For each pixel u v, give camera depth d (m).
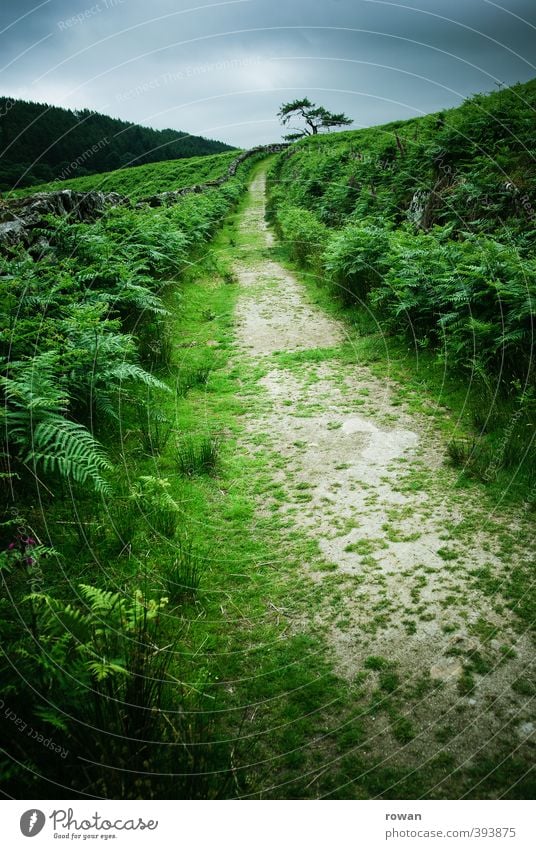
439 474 3.98
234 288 10.15
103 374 4.41
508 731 2.07
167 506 3.55
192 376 5.98
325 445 4.56
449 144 10.89
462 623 2.62
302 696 2.27
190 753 1.86
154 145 57.94
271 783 1.90
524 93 11.42
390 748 2.04
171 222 10.95
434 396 5.29
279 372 6.25
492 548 3.14
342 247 8.52
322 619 2.71
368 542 3.29
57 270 5.68
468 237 6.58
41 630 2.32
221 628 2.67
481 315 5.33
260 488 3.97
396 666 2.41
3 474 3.03
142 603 2.65
